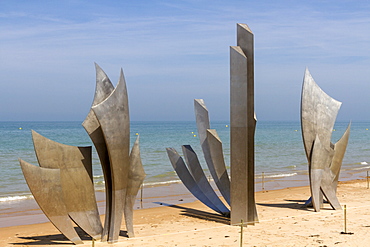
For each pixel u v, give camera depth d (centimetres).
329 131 1642
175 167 1642
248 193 1448
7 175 2922
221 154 1571
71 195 1232
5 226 1572
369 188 2353
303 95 1585
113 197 1238
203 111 1639
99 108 1165
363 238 1280
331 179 1692
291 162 4050
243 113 1401
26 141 5603
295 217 1569
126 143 1236
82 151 1252
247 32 1396
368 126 17525
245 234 1331
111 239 1238
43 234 1427
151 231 1404
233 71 1401
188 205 1939
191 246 1209
